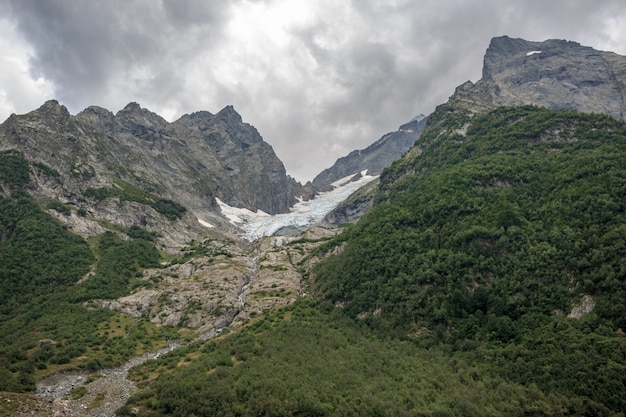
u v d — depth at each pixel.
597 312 78.25
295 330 106.50
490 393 70.81
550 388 68.94
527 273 93.56
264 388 73.75
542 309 85.81
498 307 90.62
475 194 127.19
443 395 72.12
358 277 124.19
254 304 141.00
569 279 87.88
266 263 182.62
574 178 113.94
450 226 117.75
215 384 77.00
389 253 122.31
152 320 138.88
